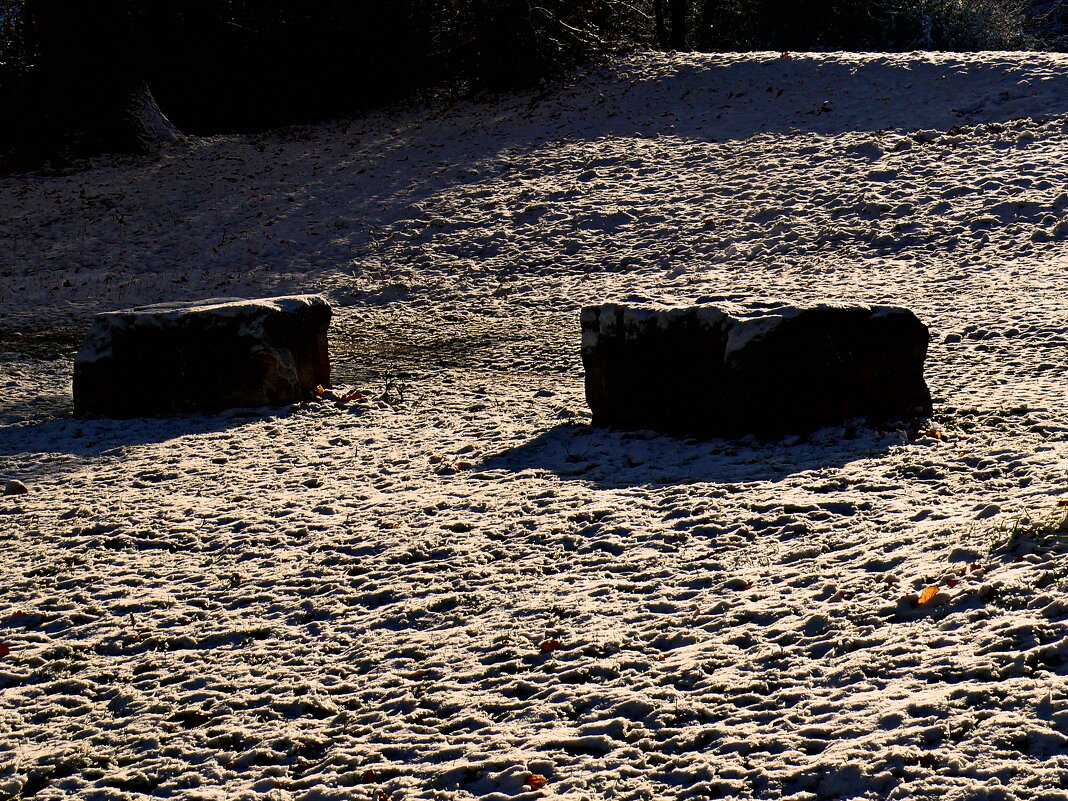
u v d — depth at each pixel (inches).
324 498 579.8
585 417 707.4
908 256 1155.9
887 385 624.4
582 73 2044.8
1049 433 568.7
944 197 1295.5
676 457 598.2
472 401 791.1
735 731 293.4
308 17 2222.0
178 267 1407.5
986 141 1451.8
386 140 1908.2
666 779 277.0
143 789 305.9
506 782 283.9
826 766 266.1
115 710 357.7
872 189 1353.3
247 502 581.3
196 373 791.1
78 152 2025.1
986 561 369.1
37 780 315.9
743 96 1795.0
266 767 310.2
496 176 1625.2
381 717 331.9
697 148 1620.3
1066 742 257.0
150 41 2258.9
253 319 790.5
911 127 1549.0
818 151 1523.1
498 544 484.1
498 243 1378.0
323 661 381.7
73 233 1585.9
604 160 1622.8
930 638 324.8
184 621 430.0
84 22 1987.0
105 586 474.0
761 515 483.2
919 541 415.2
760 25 3075.8
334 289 1278.3
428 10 2217.0
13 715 358.9
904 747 267.1
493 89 2100.1
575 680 342.0
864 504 483.2
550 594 419.2
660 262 1251.8
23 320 1202.0
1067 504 409.1
